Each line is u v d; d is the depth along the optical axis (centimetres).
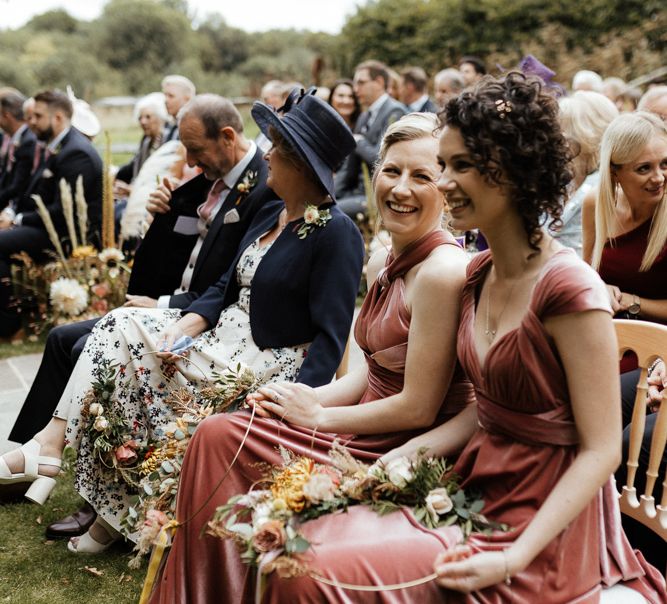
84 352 297
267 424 216
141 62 4191
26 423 327
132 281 368
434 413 207
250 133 1483
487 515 184
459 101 175
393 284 218
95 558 302
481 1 1448
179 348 293
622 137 281
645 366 220
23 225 609
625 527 244
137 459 291
